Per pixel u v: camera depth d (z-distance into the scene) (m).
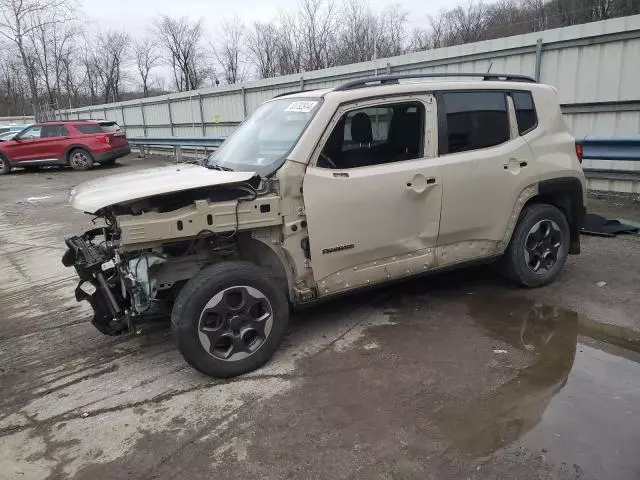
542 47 8.88
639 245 5.87
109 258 3.53
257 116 4.55
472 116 4.20
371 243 3.82
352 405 3.09
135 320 3.62
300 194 3.57
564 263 4.90
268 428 2.92
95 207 3.13
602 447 2.60
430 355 3.63
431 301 4.58
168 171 4.13
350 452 2.68
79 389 3.48
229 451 2.74
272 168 3.59
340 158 3.69
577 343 3.72
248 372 3.52
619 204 7.86
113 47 44.72
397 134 3.89
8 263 6.78
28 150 17.55
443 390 3.19
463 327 4.05
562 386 3.17
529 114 4.53
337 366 3.55
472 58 9.94
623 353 3.55
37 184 14.80
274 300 3.53
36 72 30.45
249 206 3.42
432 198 3.98
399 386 3.26
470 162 4.11
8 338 4.39
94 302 3.65
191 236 3.29
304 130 3.62
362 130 3.76
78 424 3.07
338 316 4.35
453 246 4.22
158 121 22.61
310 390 3.28
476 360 3.53
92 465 2.70
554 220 4.67
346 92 3.74
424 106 3.97
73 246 3.63
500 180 4.27
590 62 8.38
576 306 4.34
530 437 2.70
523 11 26.78
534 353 3.59
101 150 17.73
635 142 6.83
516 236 4.52
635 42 7.82
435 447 2.67
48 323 4.68
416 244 4.02
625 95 8.09
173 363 3.76
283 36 28.55
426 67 10.77
